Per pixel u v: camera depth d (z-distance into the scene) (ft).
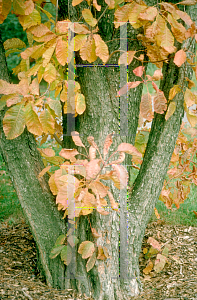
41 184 7.28
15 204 13.29
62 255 7.00
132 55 6.31
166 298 6.82
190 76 7.01
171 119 7.14
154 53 6.44
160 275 8.36
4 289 6.81
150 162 7.38
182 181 9.45
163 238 10.37
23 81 5.84
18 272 8.23
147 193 7.48
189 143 9.36
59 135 9.27
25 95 5.42
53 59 6.26
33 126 5.49
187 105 6.44
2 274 7.96
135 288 7.44
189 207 12.57
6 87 5.59
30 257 9.23
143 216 7.59
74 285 7.23
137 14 5.46
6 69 6.89
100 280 7.03
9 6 5.57
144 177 7.45
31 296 6.64
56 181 5.88
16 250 9.65
